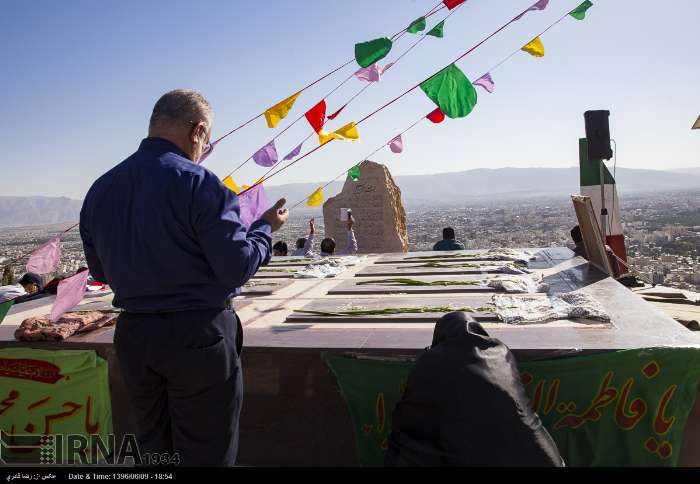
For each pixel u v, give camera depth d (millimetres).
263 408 3191
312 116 3844
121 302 2391
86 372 3455
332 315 3775
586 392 2822
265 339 3295
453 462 2332
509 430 2336
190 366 2295
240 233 2352
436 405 2412
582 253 6152
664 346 2779
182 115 2486
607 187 6938
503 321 3412
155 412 2430
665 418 2770
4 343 3545
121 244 2336
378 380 3027
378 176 13820
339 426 3109
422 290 4492
